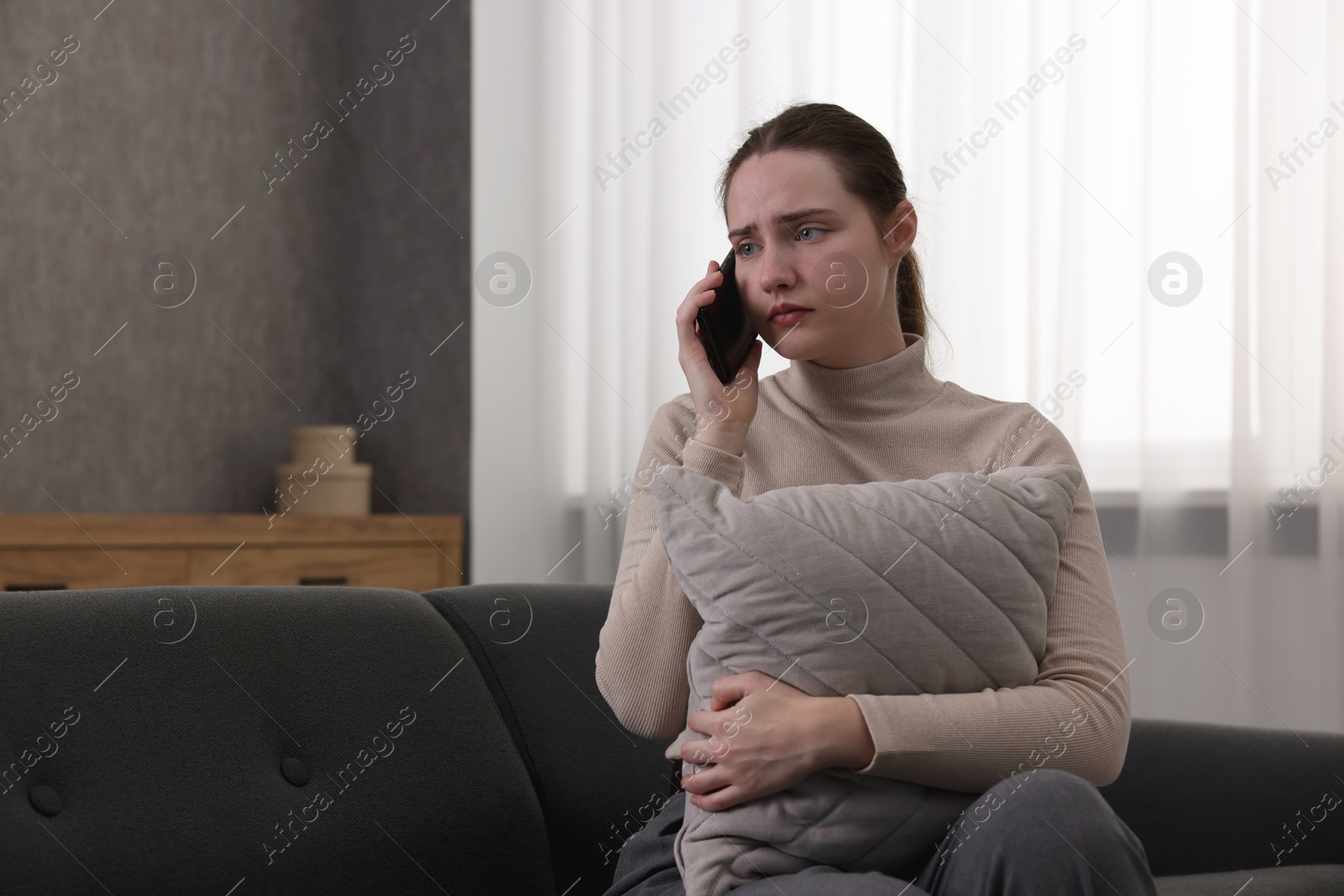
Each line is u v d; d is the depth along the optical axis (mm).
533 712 1239
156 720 983
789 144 1133
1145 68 2293
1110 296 2326
